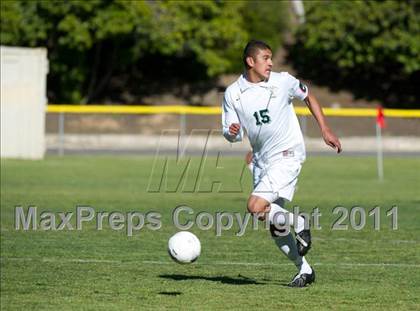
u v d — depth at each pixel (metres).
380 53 153.88
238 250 42.53
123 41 154.00
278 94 31.20
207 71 156.62
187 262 30.06
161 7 148.00
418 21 149.12
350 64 156.50
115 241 45.28
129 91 164.50
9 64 99.75
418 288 32.16
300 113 105.88
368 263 38.28
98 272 35.97
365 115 110.69
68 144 126.88
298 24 167.38
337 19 153.25
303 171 93.88
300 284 32.34
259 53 31.05
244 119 31.67
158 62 169.50
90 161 102.69
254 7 159.75
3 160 99.06
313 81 167.12
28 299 30.38
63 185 75.75
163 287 32.47
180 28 148.62
